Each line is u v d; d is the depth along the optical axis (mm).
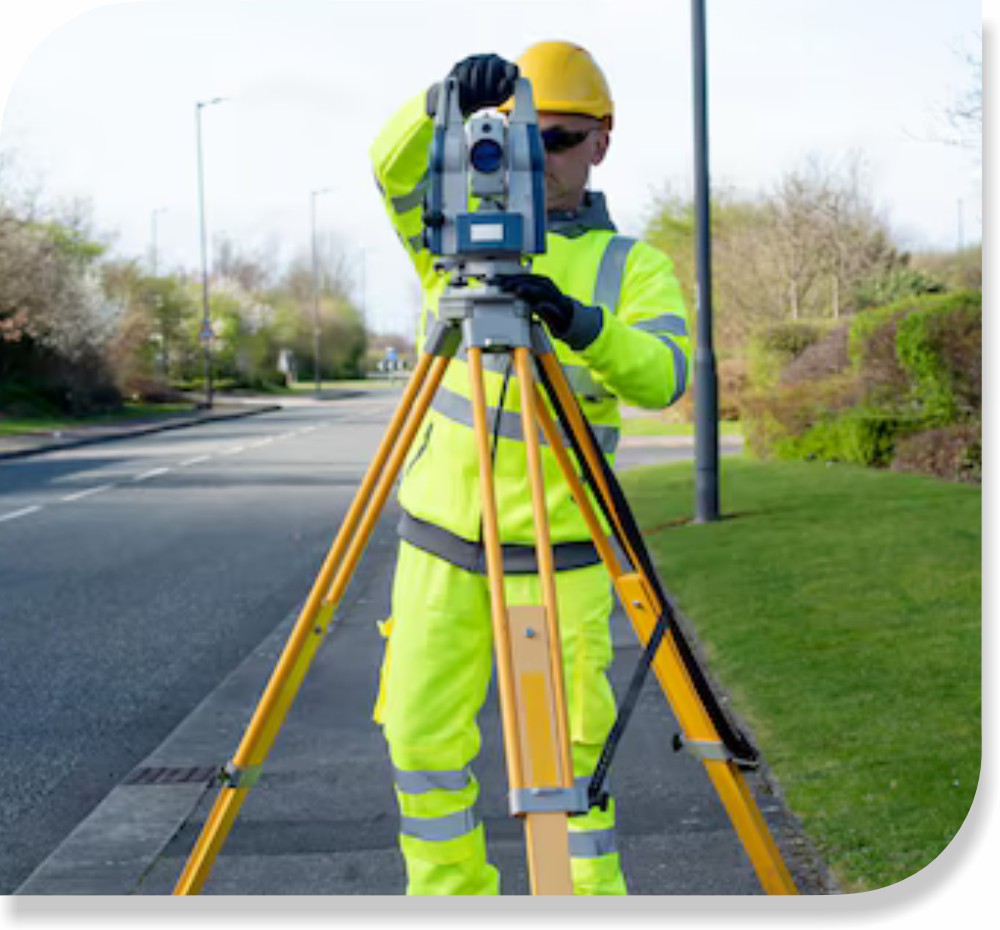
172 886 3783
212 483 16500
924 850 3793
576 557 2729
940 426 14461
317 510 13484
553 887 1977
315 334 62656
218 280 61812
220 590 8828
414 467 2791
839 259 28672
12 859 4102
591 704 2762
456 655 2713
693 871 3766
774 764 4656
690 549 9711
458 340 2322
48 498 14797
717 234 30453
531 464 2166
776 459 17312
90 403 36406
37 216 32688
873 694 5449
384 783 4672
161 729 5562
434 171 2268
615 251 2768
